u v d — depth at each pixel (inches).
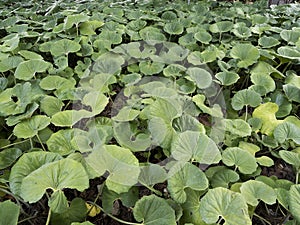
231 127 45.9
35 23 79.3
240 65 60.3
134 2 101.7
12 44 62.6
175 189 34.0
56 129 50.1
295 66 67.6
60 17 80.9
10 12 89.0
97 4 94.9
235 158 40.0
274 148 47.6
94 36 71.7
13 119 44.4
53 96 53.1
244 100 51.5
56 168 31.8
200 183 34.7
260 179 38.9
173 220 31.3
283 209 41.0
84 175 31.9
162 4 98.3
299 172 40.3
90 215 38.0
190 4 97.0
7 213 28.9
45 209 38.9
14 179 32.9
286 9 91.0
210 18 84.6
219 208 30.8
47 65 56.2
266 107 50.1
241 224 29.6
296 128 44.7
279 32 73.8
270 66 61.1
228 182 38.4
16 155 41.7
